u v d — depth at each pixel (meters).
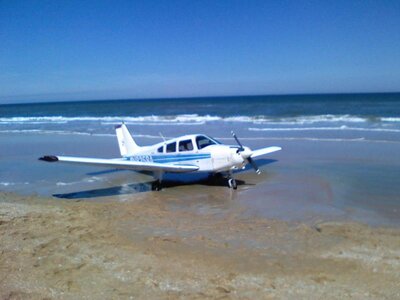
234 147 9.11
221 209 7.55
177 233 5.98
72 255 5.00
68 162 8.59
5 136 22.73
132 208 7.66
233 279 4.27
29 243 5.45
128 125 26.22
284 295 3.85
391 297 3.75
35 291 3.95
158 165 9.12
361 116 24.97
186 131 21.11
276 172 10.73
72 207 7.66
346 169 10.53
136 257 4.94
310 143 15.18
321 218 6.71
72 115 47.31
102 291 3.95
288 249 5.17
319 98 77.12
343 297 3.78
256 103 62.69
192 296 3.83
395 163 10.91
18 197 8.73
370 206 7.32
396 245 5.16
